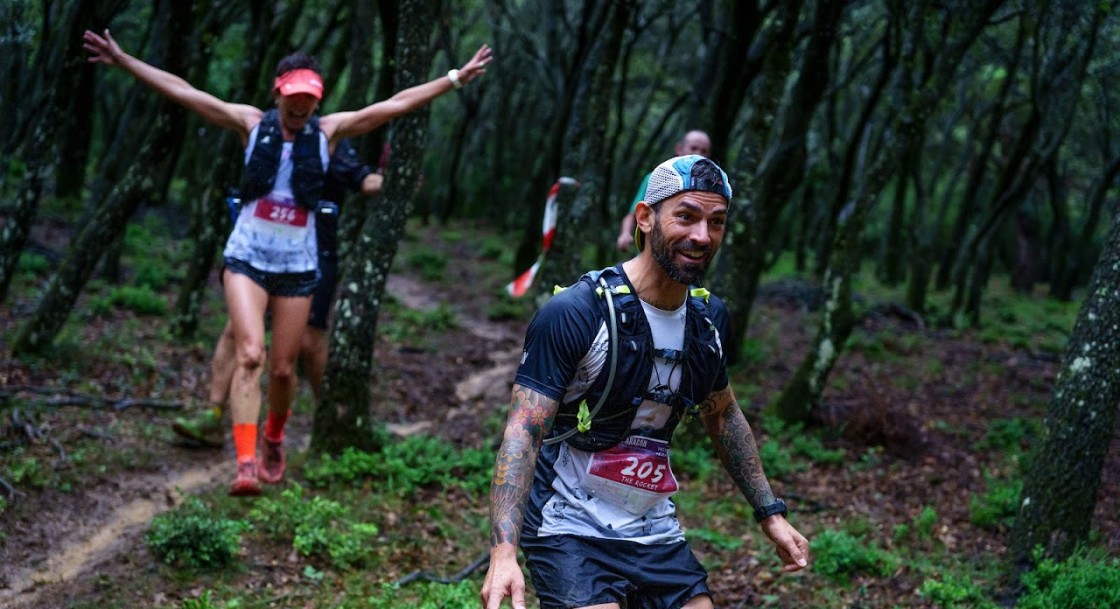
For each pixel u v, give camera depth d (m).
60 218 15.77
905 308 17.83
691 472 7.23
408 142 6.50
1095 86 17.23
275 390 5.36
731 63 10.52
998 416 10.33
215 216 9.59
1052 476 5.19
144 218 17.48
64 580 4.67
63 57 7.99
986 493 7.44
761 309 16.94
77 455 6.01
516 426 2.74
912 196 32.12
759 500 3.08
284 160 5.02
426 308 14.56
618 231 21.73
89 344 8.76
